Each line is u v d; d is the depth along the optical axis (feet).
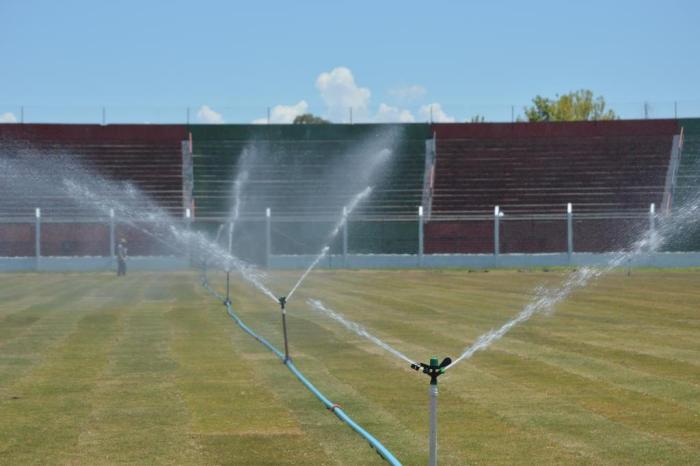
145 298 99.96
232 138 222.28
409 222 192.75
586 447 33.63
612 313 79.97
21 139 214.69
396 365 51.83
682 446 33.68
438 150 219.20
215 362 53.36
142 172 209.97
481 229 192.24
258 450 33.53
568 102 352.28
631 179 208.64
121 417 38.93
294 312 82.79
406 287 116.78
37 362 53.72
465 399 42.16
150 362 53.47
